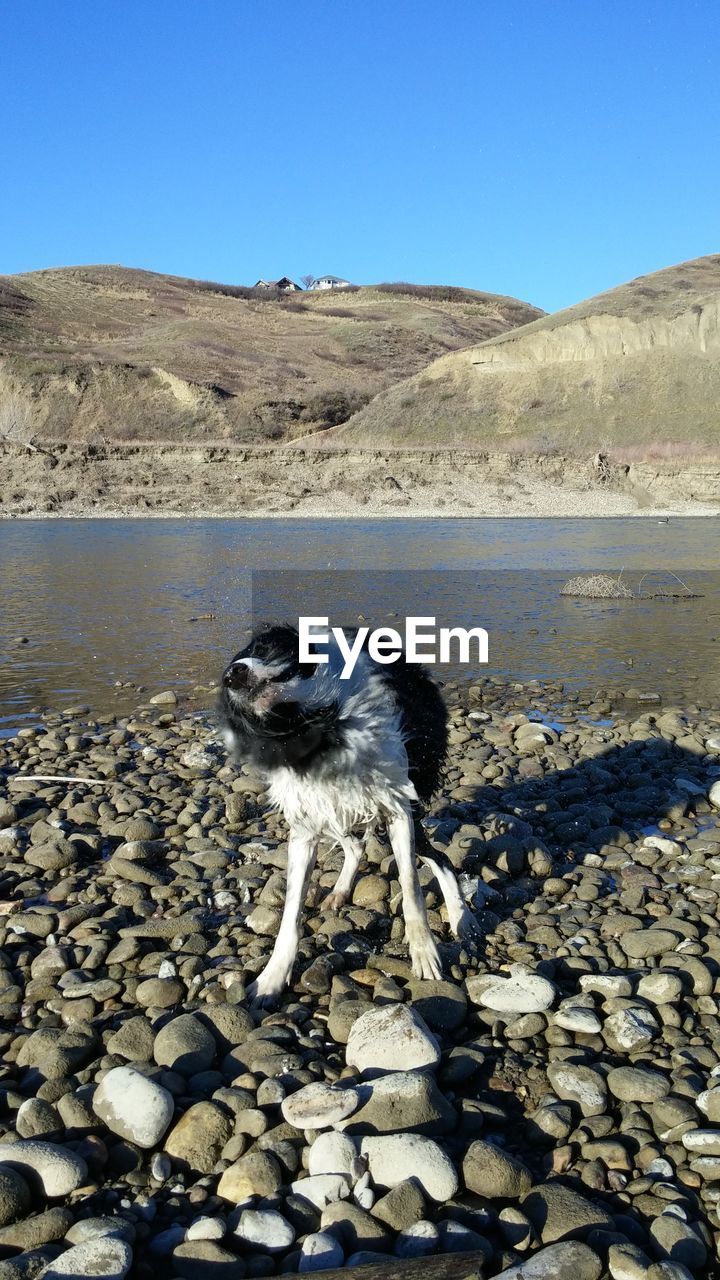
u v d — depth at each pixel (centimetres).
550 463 2155
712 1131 140
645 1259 118
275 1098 148
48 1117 144
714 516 1908
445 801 285
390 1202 127
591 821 272
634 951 197
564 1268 117
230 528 1584
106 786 306
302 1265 118
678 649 566
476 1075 158
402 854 184
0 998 182
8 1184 128
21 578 904
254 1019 172
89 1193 132
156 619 666
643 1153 140
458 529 1578
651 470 2112
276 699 161
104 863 245
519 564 1038
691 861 244
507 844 242
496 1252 122
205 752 340
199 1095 152
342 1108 142
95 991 182
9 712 414
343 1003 173
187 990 185
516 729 376
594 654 552
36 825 264
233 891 228
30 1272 117
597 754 345
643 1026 169
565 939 205
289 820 181
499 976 184
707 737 367
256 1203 130
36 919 209
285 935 183
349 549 1207
